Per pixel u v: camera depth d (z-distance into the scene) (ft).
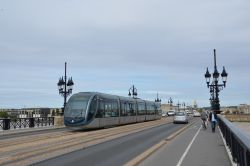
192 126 174.40
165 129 148.25
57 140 92.38
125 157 60.54
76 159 57.77
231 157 57.36
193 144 83.30
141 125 181.06
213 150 70.54
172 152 67.82
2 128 131.85
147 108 231.71
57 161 55.31
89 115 134.21
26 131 129.80
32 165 51.13
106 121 149.69
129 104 187.42
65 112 135.44
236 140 44.47
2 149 71.46
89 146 79.05
